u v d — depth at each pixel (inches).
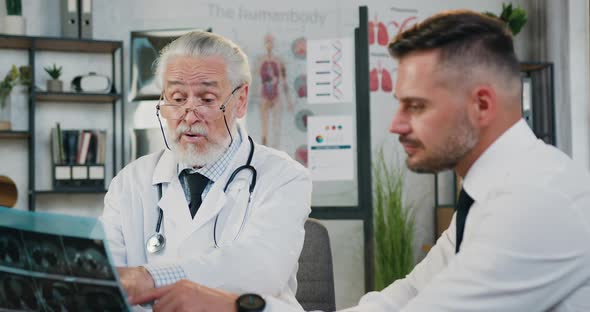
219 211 66.3
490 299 38.1
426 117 40.4
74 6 169.2
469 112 40.1
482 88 39.9
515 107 41.3
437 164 41.3
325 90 137.9
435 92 40.1
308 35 139.5
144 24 181.8
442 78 39.9
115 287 33.4
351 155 136.4
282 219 65.5
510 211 38.0
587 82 195.6
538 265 37.2
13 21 166.2
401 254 183.2
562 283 37.5
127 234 67.1
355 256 134.9
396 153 196.1
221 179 67.5
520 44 208.8
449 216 187.8
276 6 185.8
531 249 37.2
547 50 202.2
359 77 136.8
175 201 66.6
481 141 41.5
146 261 66.8
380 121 196.1
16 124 173.5
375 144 195.3
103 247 32.7
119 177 72.2
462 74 39.8
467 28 40.0
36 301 36.6
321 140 137.5
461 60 39.7
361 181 135.6
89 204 177.6
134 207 68.2
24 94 174.2
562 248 37.1
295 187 68.6
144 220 67.3
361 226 135.3
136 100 168.6
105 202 71.4
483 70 39.9
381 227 183.9
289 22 186.4
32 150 165.9
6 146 172.1
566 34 196.4
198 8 182.7
